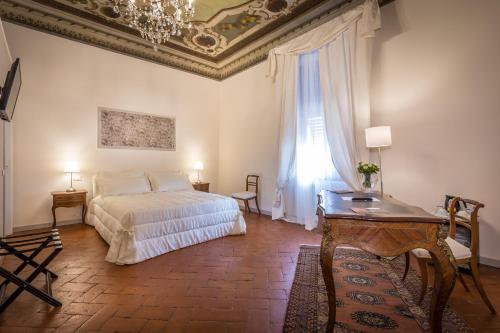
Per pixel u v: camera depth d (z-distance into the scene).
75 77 4.22
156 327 1.63
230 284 2.22
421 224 1.46
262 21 4.07
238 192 5.27
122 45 4.70
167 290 2.10
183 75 5.57
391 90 3.23
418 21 3.00
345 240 1.53
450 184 2.79
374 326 1.66
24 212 3.79
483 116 2.58
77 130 4.25
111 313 1.77
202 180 5.90
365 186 2.79
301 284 2.22
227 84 5.97
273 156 4.93
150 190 4.48
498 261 2.52
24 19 3.75
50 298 1.82
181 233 3.12
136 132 4.90
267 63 4.91
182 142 5.57
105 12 3.85
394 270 2.54
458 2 2.72
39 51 3.89
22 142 3.77
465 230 2.54
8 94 2.13
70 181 4.18
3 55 2.58
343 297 2.02
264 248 3.14
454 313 1.79
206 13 3.84
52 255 1.89
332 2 3.61
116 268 2.51
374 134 2.71
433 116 2.90
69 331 1.59
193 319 1.72
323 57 3.75
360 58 3.34
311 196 4.11
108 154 4.57
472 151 2.65
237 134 5.72
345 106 3.48
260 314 1.79
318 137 4.04
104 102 4.53
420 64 2.99
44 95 3.95
